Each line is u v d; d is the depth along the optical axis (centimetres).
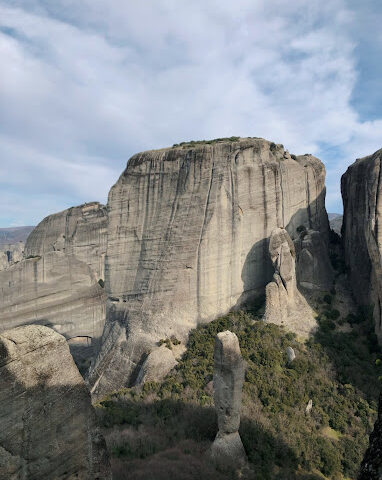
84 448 1441
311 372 3594
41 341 1380
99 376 4556
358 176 4666
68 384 1425
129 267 5034
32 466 1295
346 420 3167
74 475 1403
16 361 1292
